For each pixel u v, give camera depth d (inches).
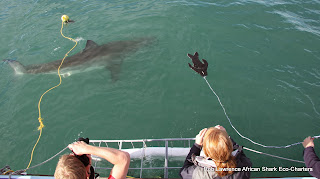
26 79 282.8
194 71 278.4
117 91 262.1
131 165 189.5
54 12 401.1
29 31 362.6
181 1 406.3
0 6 428.5
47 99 259.1
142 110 241.6
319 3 394.3
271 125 221.9
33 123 236.1
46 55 320.8
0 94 267.4
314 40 318.0
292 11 377.4
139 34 342.0
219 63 287.3
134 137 219.5
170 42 323.9
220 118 229.6
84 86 271.1
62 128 230.8
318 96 245.3
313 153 113.3
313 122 222.2
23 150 214.5
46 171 200.1
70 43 336.5
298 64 283.4
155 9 390.0
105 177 171.6
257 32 334.0
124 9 397.7
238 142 209.6
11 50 332.2
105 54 308.8
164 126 226.5
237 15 369.4
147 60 297.9
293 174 184.5
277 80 264.1
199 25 350.0
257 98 245.9
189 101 246.7
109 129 227.1
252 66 282.0
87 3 420.8
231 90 255.1
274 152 200.7
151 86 265.0
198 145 116.3
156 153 188.2
